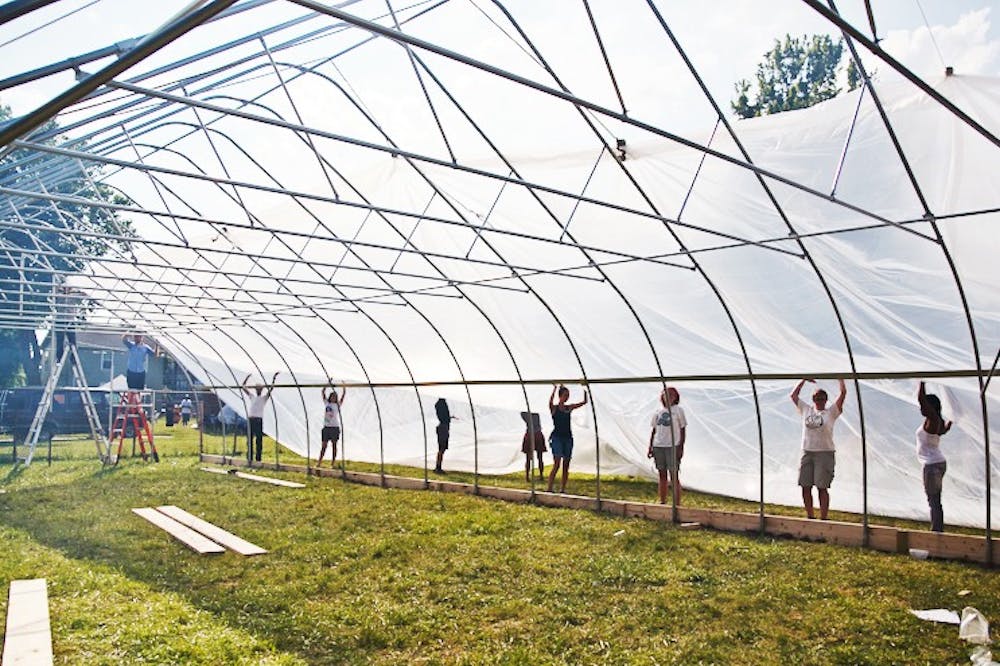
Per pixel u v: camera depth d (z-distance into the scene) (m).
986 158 9.50
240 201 10.38
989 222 9.80
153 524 12.38
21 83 5.18
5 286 25.72
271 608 7.90
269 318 18.80
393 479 17.73
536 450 17.06
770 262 11.73
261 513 13.73
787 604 7.95
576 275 12.40
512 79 6.21
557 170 11.73
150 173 11.38
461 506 14.39
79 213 20.94
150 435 24.34
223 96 9.99
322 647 6.81
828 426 11.73
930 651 6.54
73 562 9.76
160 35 3.86
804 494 11.92
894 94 10.14
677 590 8.45
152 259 17.33
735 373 13.27
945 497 12.41
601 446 18.78
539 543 10.98
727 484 15.09
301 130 7.16
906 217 10.37
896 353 11.46
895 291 11.02
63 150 7.34
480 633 7.15
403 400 21.44
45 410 22.62
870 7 5.73
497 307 14.82
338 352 18.80
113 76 3.97
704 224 11.73
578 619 7.54
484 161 11.95
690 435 15.63
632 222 12.13
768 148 11.16
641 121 7.20
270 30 8.32
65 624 7.16
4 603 7.89
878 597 8.19
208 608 7.89
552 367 15.36
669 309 13.07
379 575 9.24
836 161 10.71
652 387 16.17
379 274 13.34
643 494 15.58
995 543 9.57
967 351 10.91
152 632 6.89
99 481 18.31
